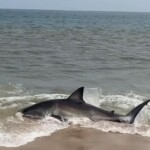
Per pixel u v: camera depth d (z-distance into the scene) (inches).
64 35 1875.0
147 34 2201.0
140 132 414.0
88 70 815.1
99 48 1296.8
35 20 4188.0
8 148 342.0
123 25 3531.0
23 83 646.5
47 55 1035.3
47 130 400.5
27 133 385.1
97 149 353.4
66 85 651.5
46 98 542.0
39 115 438.6
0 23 3016.7
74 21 4301.2
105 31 2396.7
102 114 447.8
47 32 2068.2
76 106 450.0
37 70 784.3
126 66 889.5
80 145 362.0
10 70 766.5
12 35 1711.4
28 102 512.1
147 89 645.3
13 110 465.7
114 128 420.2
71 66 860.6
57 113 443.2
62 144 362.3
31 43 1363.2
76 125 423.8
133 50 1269.7
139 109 446.3
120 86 661.9
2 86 609.3
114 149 356.5
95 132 403.5
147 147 367.6
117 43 1534.2
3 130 387.9
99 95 578.6
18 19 4330.7
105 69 837.8
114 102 538.3
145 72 812.6
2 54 1007.0
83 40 1614.2
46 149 346.6
